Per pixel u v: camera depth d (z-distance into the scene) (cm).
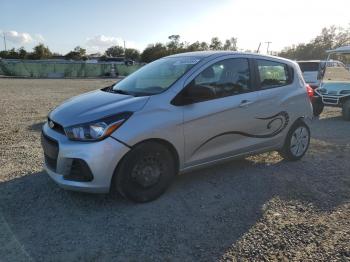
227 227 387
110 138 392
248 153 534
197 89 452
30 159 597
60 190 465
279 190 489
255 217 410
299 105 593
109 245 348
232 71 505
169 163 443
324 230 385
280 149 591
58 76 4309
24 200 438
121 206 426
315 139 799
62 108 448
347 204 451
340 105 1102
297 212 426
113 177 408
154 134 416
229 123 491
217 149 489
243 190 485
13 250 337
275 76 569
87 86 2559
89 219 396
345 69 1137
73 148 393
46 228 376
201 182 507
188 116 445
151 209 421
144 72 524
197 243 355
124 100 429
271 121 550
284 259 332
